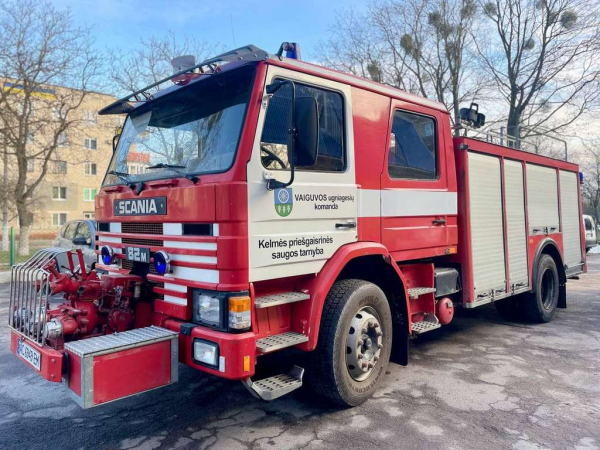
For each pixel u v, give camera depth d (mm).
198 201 3258
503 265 6164
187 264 3369
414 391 4414
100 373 2914
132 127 4469
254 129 3283
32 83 18516
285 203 3451
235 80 3539
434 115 5141
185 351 3365
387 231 4410
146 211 3791
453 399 4219
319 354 3777
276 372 3725
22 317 3615
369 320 4055
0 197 19484
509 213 6352
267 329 3496
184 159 3709
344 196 3955
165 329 3428
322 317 3818
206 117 3639
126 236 4074
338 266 3754
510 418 3820
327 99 3906
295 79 3623
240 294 3145
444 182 5219
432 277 5016
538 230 7113
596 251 23688
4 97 18141
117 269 4215
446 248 5219
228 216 3104
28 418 3914
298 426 3699
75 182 39688
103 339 3164
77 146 23375
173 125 3928
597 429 3629
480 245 5703
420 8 22062
